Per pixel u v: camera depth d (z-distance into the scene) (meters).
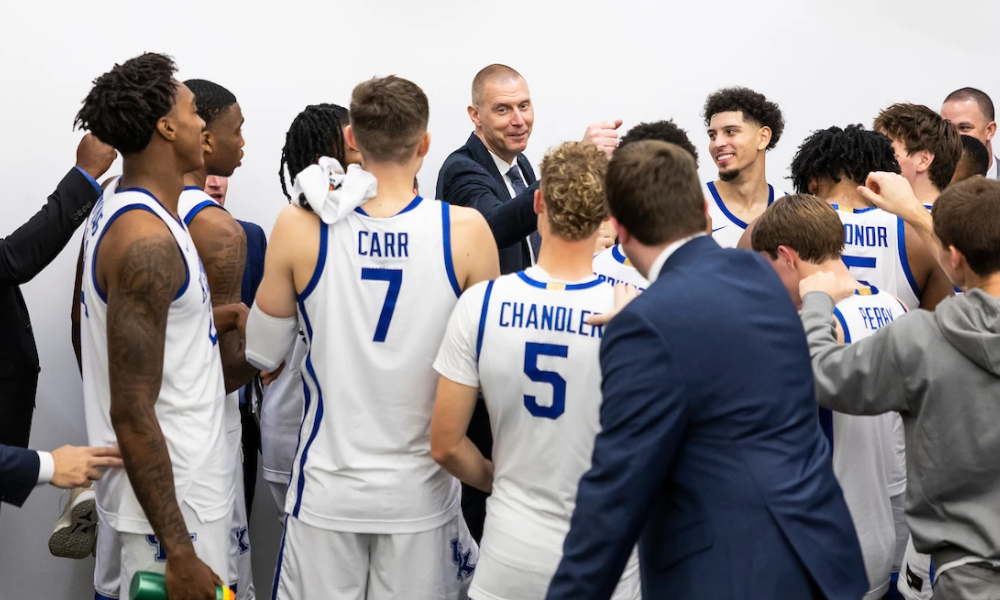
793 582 1.55
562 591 1.58
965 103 3.68
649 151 1.69
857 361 1.96
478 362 2.00
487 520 2.09
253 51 3.31
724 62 3.67
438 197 3.23
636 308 1.59
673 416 1.55
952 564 1.91
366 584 2.27
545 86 3.58
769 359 1.60
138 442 2.01
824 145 2.77
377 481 2.15
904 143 2.99
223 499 2.24
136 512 2.16
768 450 1.58
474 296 2.01
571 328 1.94
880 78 3.75
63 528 2.71
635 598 2.11
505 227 2.66
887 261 2.67
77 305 2.89
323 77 3.38
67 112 3.14
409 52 3.46
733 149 3.20
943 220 1.94
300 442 2.23
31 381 2.75
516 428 2.01
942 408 1.87
